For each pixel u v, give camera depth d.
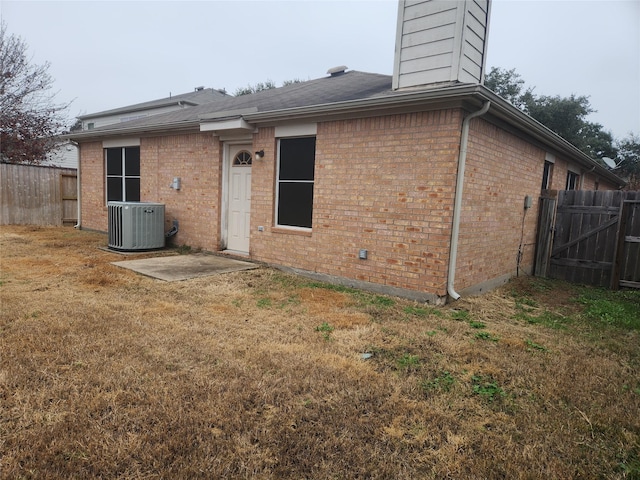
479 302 5.89
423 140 5.53
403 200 5.77
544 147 8.29
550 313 5.65
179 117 10.52
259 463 2.11
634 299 6.88
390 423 2.56
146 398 2.68
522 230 7.93
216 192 8.55
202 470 2.03
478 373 3.41
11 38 17.69
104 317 4.29
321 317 4.74
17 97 17.70
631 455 2.38
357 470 2.12
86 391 2.72
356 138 6.20
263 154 7.52
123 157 10.80
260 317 4.64
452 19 5.54
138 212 8.68
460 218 5.58
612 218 7.85
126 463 2.06
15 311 4.32
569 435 2.55
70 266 6.85
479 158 5.90
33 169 13.15
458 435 2.48
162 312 4.61
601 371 3.59
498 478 2.12
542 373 3.46
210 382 2.93
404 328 4.48
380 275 6.06
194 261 7.74
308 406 2.71
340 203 6.45
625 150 27.72
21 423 2.33
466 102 5.16
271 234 7.52
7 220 12.72
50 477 1.93
